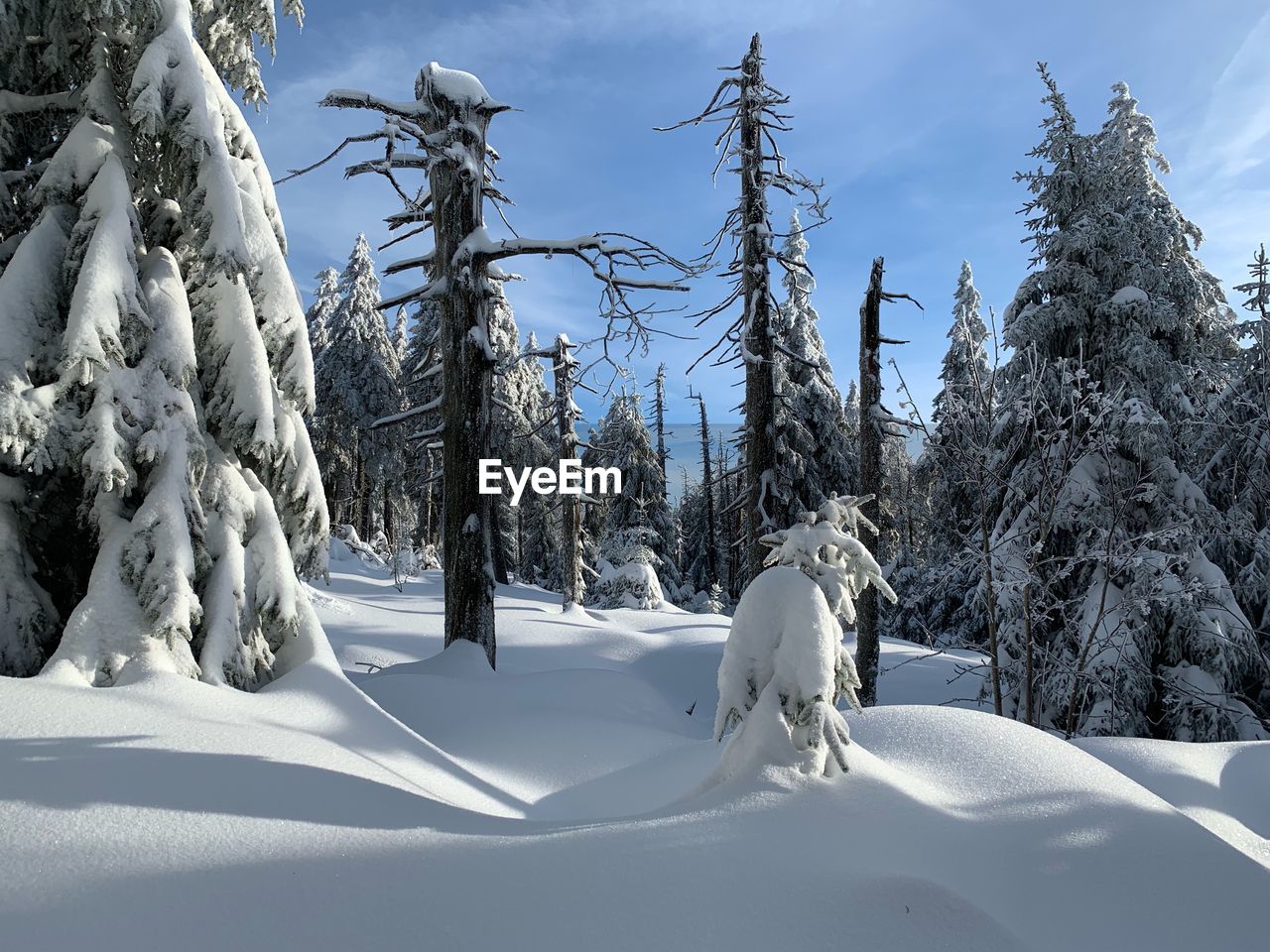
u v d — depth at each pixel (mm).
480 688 7828
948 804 3736
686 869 2818
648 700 9055
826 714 3752
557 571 38531
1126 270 11516
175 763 3422
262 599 5211
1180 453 11242
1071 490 10336
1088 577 10570
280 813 3145
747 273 13000
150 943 2158
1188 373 11422
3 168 5617
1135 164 13680
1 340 4484
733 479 41844
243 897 2434
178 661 4496
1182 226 14133
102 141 5219
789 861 2924
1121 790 3979
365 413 33219
